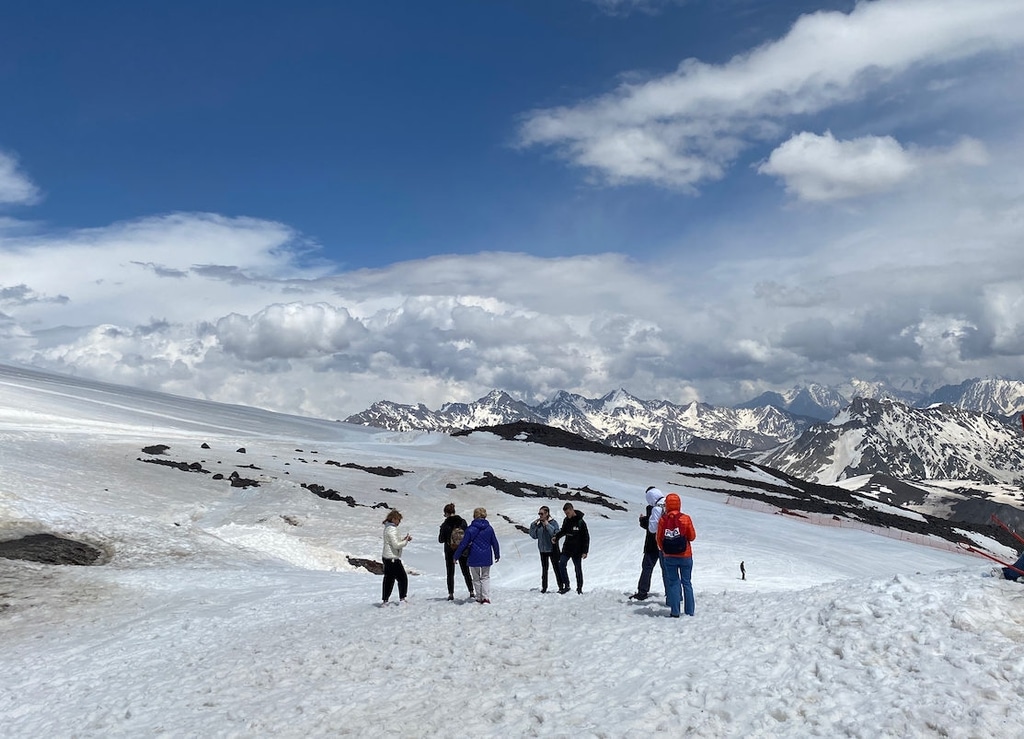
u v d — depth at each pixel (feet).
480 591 60.90
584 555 65.46
